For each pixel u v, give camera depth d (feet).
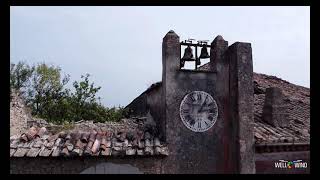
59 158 31.50
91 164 32.04
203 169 34.22
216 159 34.81
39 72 99.35
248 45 35.55
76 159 31.86
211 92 35.70
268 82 55.31
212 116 35.40
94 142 32.94
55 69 101.96
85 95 93.30
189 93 34.99
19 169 31.01
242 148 33.58
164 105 34.55
